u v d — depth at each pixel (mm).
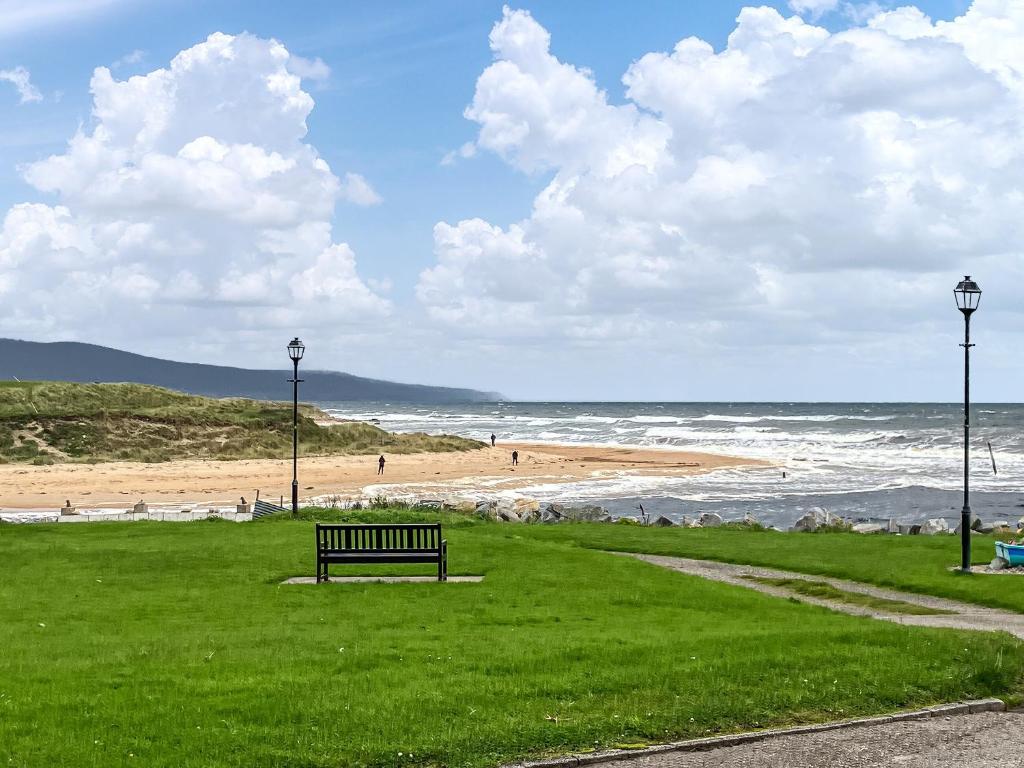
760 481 67250
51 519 38812
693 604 17969
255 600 17453
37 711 9586
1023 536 32250
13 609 16516
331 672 11477
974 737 10148
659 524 39562
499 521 38969
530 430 154500
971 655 12812
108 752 8594
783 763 9289
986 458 87250
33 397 79188
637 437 124625
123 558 22094
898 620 17984
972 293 23734
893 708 11039
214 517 33375
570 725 9828
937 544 28500
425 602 17375
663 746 9617
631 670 11625
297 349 34375
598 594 18562
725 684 11219
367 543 23547
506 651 12742
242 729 9258
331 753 8898
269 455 78812
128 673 11273
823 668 12023
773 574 24453
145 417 79500
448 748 9164
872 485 64500
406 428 164750
